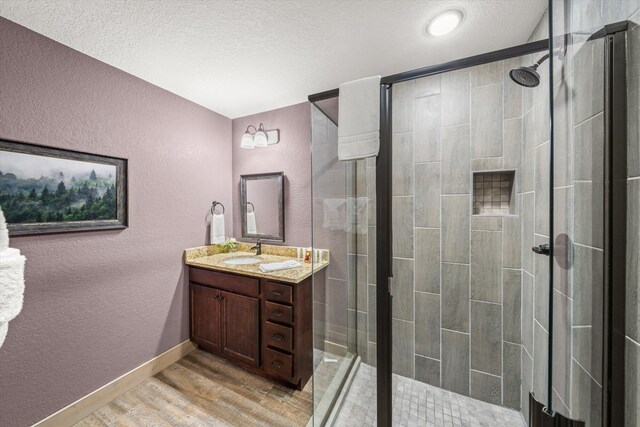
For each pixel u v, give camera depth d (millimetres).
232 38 1396
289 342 1660
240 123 2543
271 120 2383
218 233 2324
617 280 597
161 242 1936
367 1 1152
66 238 1431
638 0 565
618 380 601
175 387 1724
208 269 2008
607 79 591
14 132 1241
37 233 1312
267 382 1774
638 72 561
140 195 1795
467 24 1286
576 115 608
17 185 1255
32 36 1299
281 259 2197
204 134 2297
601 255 619
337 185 1641
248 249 2484
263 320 1763
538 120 1298
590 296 631
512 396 1517
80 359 1483
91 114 1531
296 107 2270
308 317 1758
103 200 1591
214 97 2115
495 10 1194
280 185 2324
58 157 1395
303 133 2246
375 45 1460
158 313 1910
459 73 1582
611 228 600
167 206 1980
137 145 1774
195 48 1479
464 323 1613
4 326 598
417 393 1654
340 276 1691
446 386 1668
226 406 1556
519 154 1467
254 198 2477
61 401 1404
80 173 1485
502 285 1520
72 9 1170
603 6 590
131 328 1737
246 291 1823
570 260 626
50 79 1361
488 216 1539
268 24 1292
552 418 609
